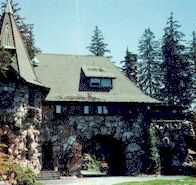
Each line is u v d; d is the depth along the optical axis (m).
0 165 19.67
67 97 31.70
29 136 25.66
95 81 34.06
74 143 31.16
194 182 22.36
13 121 24.28
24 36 42.22
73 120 31.59
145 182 22.69
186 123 33.62
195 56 54.06
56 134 30.86
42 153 30.62
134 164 32.31
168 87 52.53
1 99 24.33
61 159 30.55
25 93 25.61
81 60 37.62
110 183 23.59
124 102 32.75
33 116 26.39
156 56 56.78
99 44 61.09
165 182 22.45
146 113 33.53
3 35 27.95
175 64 52.59
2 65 21.09
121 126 32.72
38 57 36.62
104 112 32.59
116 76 36.16
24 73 26.72
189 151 35.03
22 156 24.47
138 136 32.94
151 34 57.88
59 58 37.19
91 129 31.88
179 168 32.50
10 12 29.95
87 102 31.89
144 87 56.38
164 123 33.31
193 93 52.88
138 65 58.94
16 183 20.14
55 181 25.83
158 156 32.22
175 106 34.34
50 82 33.38
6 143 24.03
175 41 53.19
